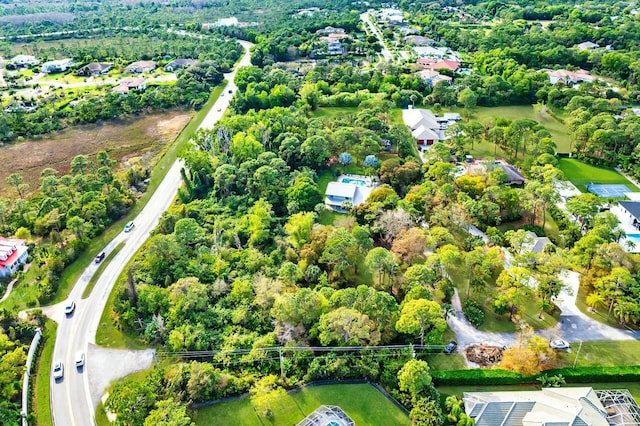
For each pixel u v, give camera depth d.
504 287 102.19
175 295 102.50
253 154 157.12
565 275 105.19
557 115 199.38
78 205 135.25
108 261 122.00
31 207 137.00
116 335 100.56
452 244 113.75
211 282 110.94
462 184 136.88
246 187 145.25
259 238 122.19
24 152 180.38
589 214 123.56
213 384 84.75
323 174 158.00
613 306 101.12
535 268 106.62
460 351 94.50
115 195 140.75
